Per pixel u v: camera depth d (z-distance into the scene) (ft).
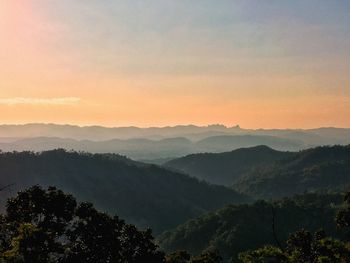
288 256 110.32
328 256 110.42
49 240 96.53
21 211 106.63
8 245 102.89
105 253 112.47
